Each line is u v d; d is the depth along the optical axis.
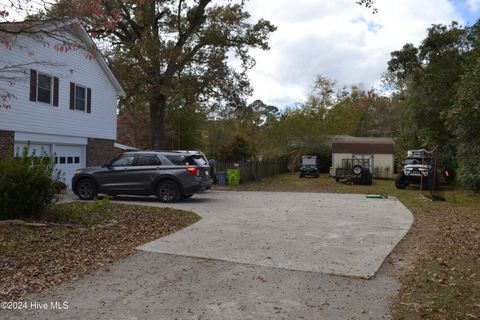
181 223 10.80
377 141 40.31
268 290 5.68
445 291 5.63
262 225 10.63
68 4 9.45
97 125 21.16
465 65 22.12
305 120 43.41
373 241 8.80
